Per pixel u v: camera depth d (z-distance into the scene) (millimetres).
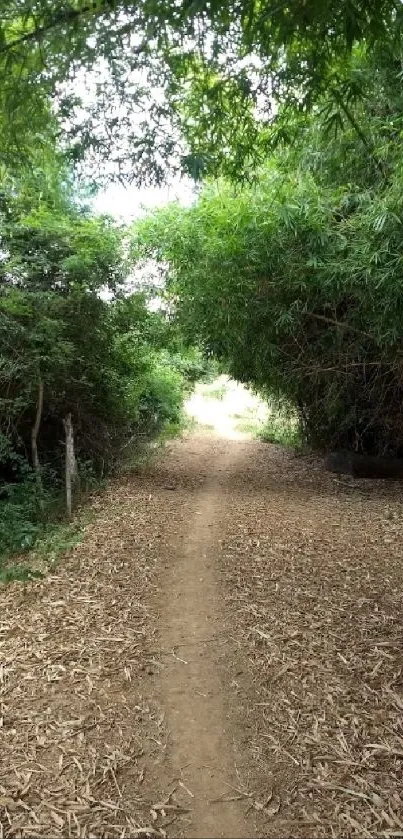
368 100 5258
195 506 8070
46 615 4516
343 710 3188
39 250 8391
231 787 2656
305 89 3361
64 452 9992
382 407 9281
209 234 7695
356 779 2672
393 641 3939
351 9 2391
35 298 8016
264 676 3555
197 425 18859
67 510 7754
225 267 7598
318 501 8312
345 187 6340
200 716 3184
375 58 4500
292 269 7133
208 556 5820
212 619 4375
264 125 3938
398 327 6902
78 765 2789
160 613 4512
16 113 3334
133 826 2430
